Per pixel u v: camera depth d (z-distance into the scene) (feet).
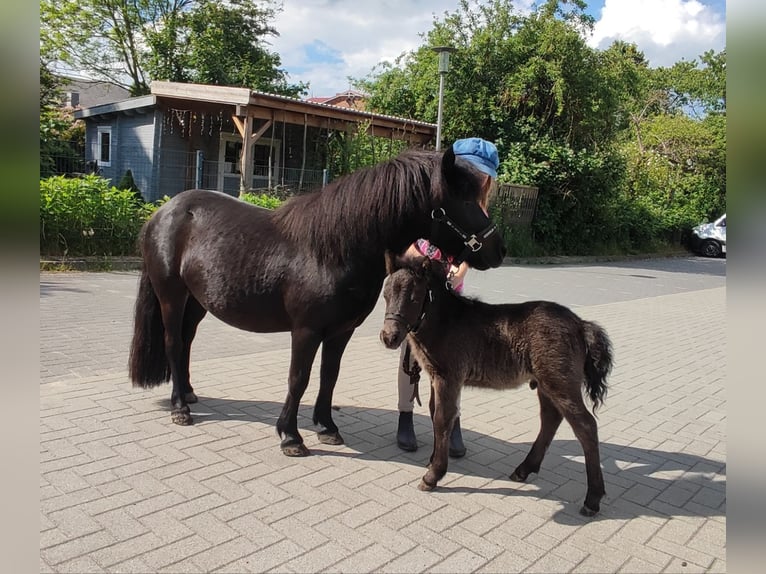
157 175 56.03
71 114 67.82
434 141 63.52
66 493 10.60
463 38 67.77
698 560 9.51
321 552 9.16
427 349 11.33
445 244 12.09
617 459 13.71
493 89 66.03
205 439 13.34
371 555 9.15
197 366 19.16
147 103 53.78
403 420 13.47
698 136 97.76
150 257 14.29
